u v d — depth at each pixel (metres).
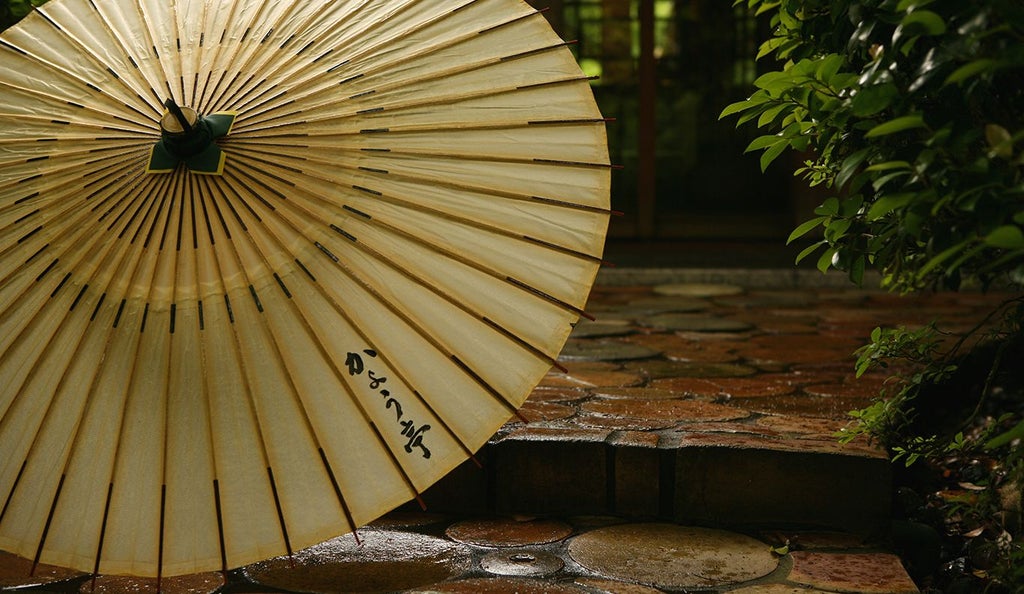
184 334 2.41
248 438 2.40
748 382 4.37
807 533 3.17
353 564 2.93
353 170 2.50
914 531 3.22
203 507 2.39
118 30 2.63
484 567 2.88
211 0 2.70
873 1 2.32
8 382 2.39
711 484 3.23
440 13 2.69
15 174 2.46
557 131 2.60
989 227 2.04
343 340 2.43
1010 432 2.11
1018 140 1.99
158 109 2.50
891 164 2.08
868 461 3.13
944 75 2.21
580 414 3.76
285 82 2.55
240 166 2.46
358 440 2.42
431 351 2.46
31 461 2.38
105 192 2.45
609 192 2.59
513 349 2.49
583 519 3.31
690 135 9.24
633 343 5.34
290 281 2.44
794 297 7.06
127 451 2.39
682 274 7.83
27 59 2.59
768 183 9.18
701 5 9.01
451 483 3.36
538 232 2.55
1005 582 2.69
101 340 2.40
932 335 3.06
